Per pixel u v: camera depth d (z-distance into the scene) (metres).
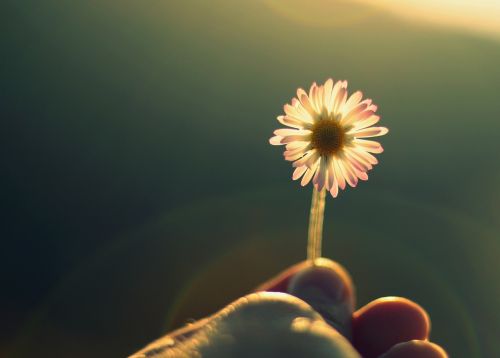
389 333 0.23
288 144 0.25
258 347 0.19
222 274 0.40
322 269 0.24
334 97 0.25
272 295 0.20
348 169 0.25
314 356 0.19
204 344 0.19
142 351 0.20
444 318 0.38
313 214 0.25
